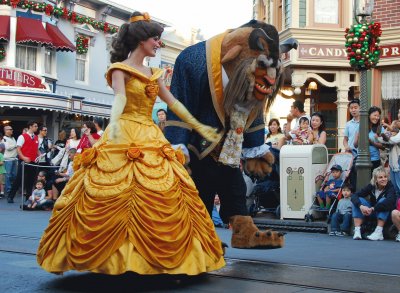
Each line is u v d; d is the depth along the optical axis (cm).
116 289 407
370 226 762
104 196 396
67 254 398
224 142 480
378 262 534
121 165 409
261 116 518
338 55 1619
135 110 435
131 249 384
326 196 836
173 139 471
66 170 1170
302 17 1659
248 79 458
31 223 865
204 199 504
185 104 479
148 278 438
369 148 829
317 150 883
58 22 2294
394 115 1550
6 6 2080
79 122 2336
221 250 438
